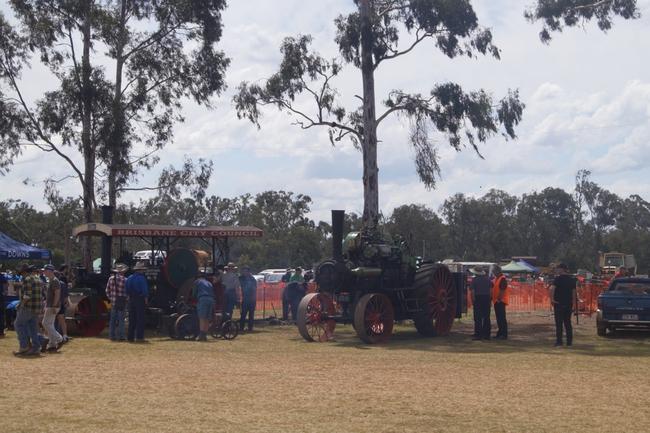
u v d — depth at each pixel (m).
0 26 30.86
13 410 9.38
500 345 18.22
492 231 95.56
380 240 20.14
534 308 32.00
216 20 33.41
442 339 19.86
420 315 20.17
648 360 15.00
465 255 94.94
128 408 9.55
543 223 98.69
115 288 18.72
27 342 15.44
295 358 15.05
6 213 66.00
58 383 11.45
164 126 33.72
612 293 20.20
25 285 15.29
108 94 31.05
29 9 31.11
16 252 25.95
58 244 63.78
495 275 20.20
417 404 9.96
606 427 8.74
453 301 20.95
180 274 21.20
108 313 20.45
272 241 75.38
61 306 17.81
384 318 18.78
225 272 21.55
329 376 12.39
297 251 76.19
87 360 14.41
